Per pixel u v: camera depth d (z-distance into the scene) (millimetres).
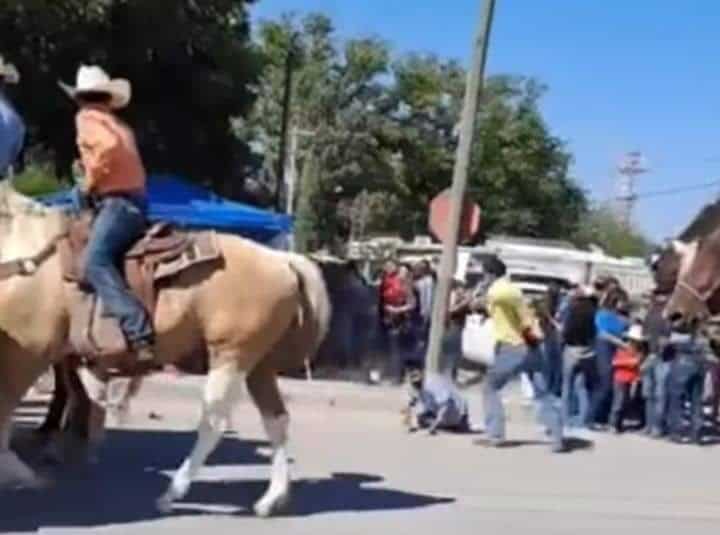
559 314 20625
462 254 31047
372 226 74312
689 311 10320
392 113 74375
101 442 13719
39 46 23625
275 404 11023
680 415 18297
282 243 21172
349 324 24016
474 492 12539
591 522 11250
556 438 16188
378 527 10445
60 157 26250
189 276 10133
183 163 28578
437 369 18453
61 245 9898
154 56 25938
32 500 10922
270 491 10805
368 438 16266
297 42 71625
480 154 80250
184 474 10641
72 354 10188
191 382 20438
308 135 70000
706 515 12000
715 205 10805
